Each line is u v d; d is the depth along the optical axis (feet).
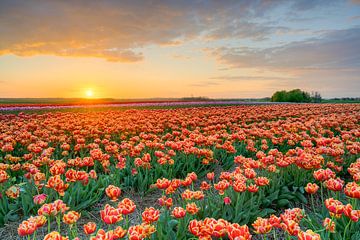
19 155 30.40
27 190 18.22
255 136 32.89
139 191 21.91
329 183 14.10
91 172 19.51
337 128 37.09
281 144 31.42
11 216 16.78
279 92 189.98
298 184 20.04
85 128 38.04
